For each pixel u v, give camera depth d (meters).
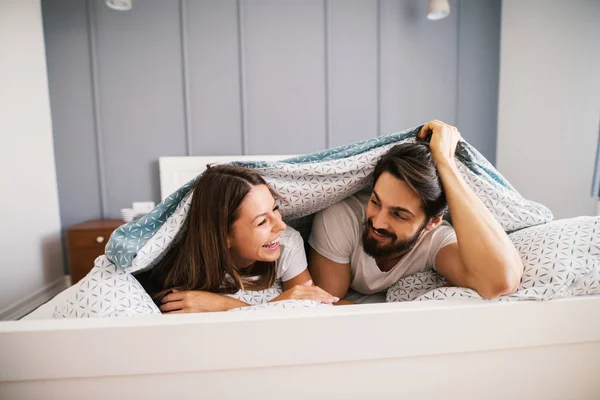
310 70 2.62
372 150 0.84
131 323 0.53
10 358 0.51
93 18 2.38
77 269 2.15
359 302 0.98
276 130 2.63
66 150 2.45
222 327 0.53
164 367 0.54
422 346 0.58
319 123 2.66
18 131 2.01
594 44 2.20
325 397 0.58
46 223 2.29
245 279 0.85
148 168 2.54
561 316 0.61
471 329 0.59
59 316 0.68
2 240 1.86
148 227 0.77
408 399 0.60
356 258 0.94
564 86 2.34
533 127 2.53
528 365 0.62
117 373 0.53
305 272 0.90
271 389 0.57
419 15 2.68
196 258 0.77
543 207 0.92
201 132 2.56
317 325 0.55
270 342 0.55
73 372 0.52
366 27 2.64
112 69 2.45
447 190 0.74
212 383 0.55
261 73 2.58
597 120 2.20
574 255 0.67
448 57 2.73
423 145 0.78
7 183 1.90
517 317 0.60
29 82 2.14
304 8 2.57
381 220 0.79
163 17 2.46
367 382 0.58
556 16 2.36
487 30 2.73
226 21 2.51
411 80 2.71
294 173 0.85
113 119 2.48
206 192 0.74
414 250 0.89
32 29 2.19
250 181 0.75
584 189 2.27
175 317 0.55
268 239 0.77
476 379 0.61
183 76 2.51
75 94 2.43
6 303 1.88
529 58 2.53
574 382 0.63
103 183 2.49
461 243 0.70
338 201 0.96
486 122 2.80
